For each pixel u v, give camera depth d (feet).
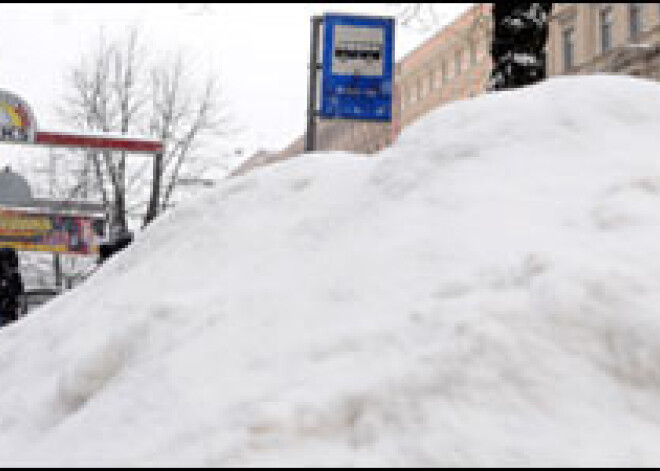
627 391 8.86
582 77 14.37
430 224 11.71
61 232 67.10
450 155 13.26
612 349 9.15
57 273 82.12
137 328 11.96
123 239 36.81
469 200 11.94
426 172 13.19
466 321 9.27
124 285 14.84
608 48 135.03
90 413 10.28
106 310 13.91
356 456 8.00
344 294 10.89
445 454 7.93
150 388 10.09
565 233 10.72
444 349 8.98
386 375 8.77
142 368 10.86
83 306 15.35
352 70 45.73
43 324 16.03
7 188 68.85
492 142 13.15
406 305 10.05
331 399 8.55
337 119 45.93
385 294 10.52
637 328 9.20
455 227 11.41
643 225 10.63
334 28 45.75
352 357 9.35
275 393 8.95
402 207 12.55
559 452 8.01
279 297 11.44
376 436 8.21
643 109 13.38
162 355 10.94
